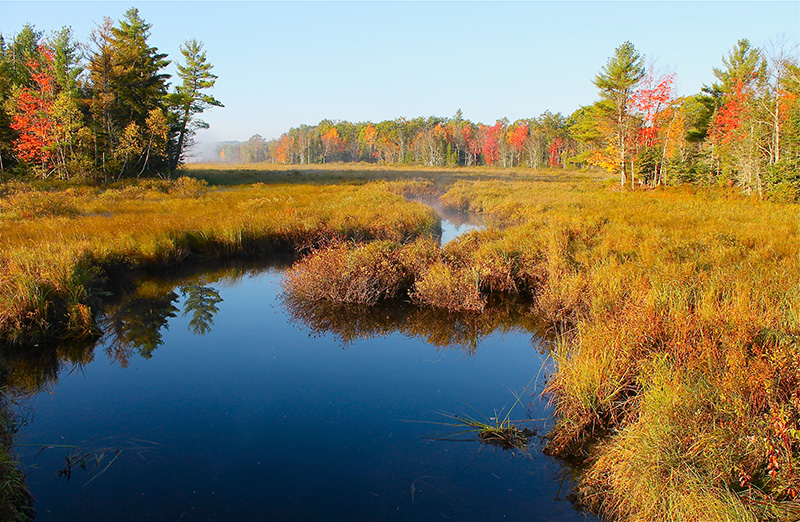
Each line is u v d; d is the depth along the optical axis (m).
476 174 53.88
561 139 85.69
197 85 39.75
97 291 8.17
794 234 10.73
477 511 3.45
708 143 33.00
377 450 4.23
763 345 4.10
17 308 6.39
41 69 30.05
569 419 4.32
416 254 9.45
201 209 17.27
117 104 32.19
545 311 7.64
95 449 4.23
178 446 4.30
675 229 11.98
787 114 24.52
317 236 12.79
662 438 3.26
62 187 25.33
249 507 3.51
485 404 5.05
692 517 2.78
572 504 3.53
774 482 2.82
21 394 5.28
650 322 5.04
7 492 3.24
